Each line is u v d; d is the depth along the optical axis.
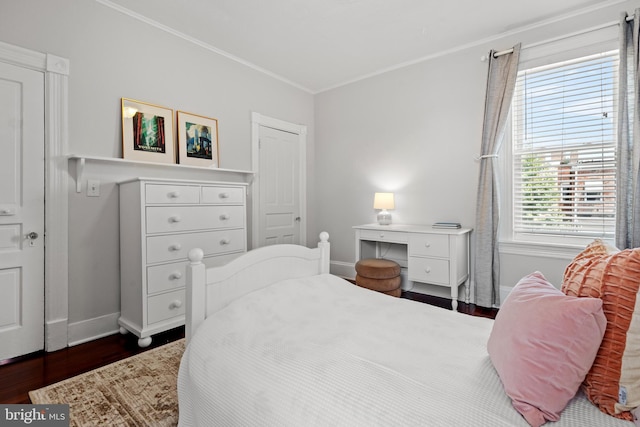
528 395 0.74
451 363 0.96
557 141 2.67
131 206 2.25
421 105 3.38
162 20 2.63
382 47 3.10
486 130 2.90
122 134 2.46
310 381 0.87
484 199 2.89
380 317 1.34
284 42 2.99
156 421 1.41
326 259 1.96
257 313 1.33
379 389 0.82
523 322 0.84
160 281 2.23
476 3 2.41
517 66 2.73
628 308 0.74
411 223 3.48
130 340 2.29
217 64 3.14
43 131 2.09
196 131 2.95
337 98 4.09
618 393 0.72
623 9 2.36
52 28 2.12
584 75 2.54
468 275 3.07
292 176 4.00
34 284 2.07
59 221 2.14
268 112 3.67
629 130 2.27
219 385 0.95
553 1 2.39
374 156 3.77
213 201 2.54
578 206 2.59
